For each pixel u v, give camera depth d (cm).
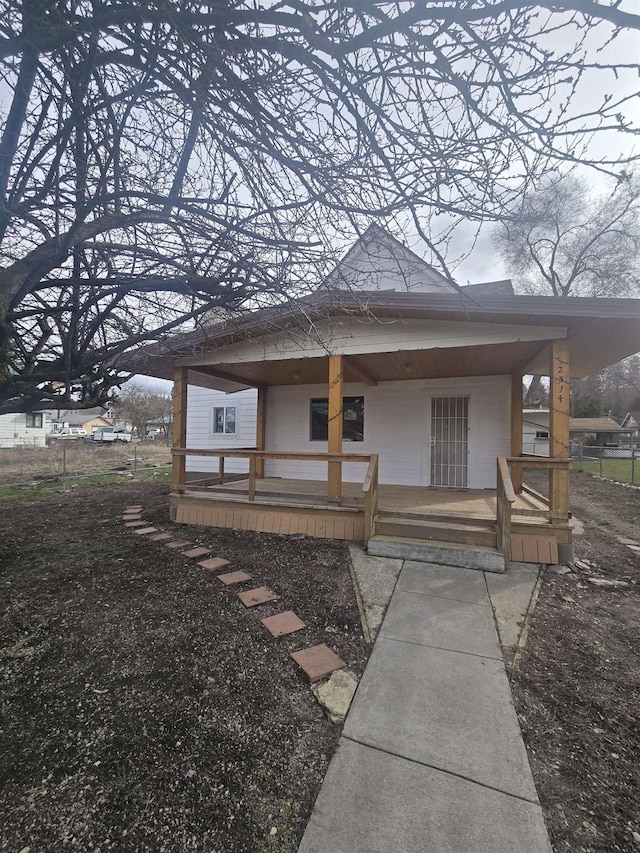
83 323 242
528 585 414
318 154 203
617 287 1700
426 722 221
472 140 189
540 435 2384
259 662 275
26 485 1180
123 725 217
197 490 704
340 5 160
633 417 4044
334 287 265
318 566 463
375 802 171
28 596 380
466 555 463
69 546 546
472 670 270
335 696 241
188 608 355
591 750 202
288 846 152
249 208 225
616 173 178
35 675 260
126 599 373
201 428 1160
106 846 152
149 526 660
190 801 171
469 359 639
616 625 338
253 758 195
